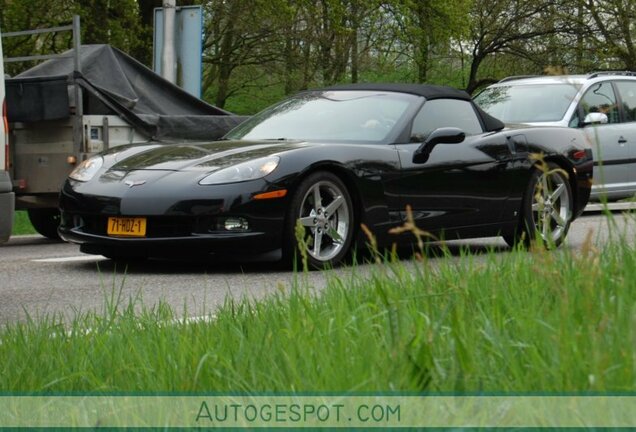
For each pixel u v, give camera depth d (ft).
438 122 35.22
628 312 12.41
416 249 36.35
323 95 36.70
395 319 13.06
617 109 60.08
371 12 132.77
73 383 13.84
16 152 46.16
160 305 18.79
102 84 47.70
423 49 141.08
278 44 126.41
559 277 13.73
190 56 69.72
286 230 30.81
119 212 30.78
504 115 58.70
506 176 36.17
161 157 32.42
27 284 29.63
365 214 32.42
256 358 12.82
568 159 38.22
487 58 169.37
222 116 50.08
